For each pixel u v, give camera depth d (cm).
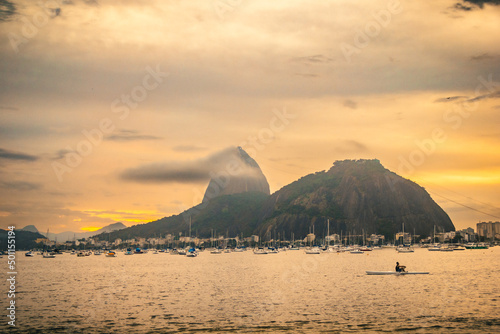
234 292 8869
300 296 8112
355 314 6325
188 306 7150
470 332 5278
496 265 16788
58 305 7394
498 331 5312
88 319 6166
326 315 6269
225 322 5881
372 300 7525
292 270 15075
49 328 5644
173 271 15612
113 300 7912
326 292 8619
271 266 17675
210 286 10088
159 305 7288
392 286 9438
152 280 11969
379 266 16725
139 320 6069
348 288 9181
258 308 6888
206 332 5369
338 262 19925
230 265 18888
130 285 10612
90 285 10781
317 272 13800
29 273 15600
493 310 6562
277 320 5972
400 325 5625
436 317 6075
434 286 9375
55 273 15488
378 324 5694
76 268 18725
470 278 11012
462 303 7156
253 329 5491
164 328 5584
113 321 6022
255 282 10875
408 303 7194
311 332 5325
